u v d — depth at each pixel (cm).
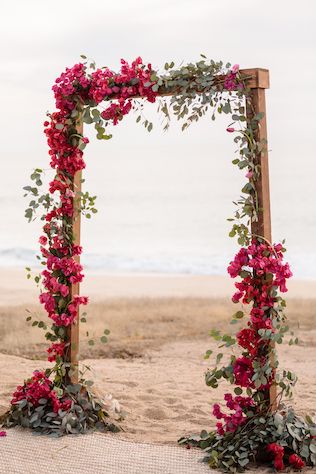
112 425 596
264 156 530
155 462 518
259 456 523
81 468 510
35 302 1505
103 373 839
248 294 527
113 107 581
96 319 1247
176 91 558
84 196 600
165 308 1367
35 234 4075
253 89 528
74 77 593
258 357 529
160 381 805
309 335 1106
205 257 2970
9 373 793
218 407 545
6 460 525
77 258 604
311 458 516
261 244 528
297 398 729
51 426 578
